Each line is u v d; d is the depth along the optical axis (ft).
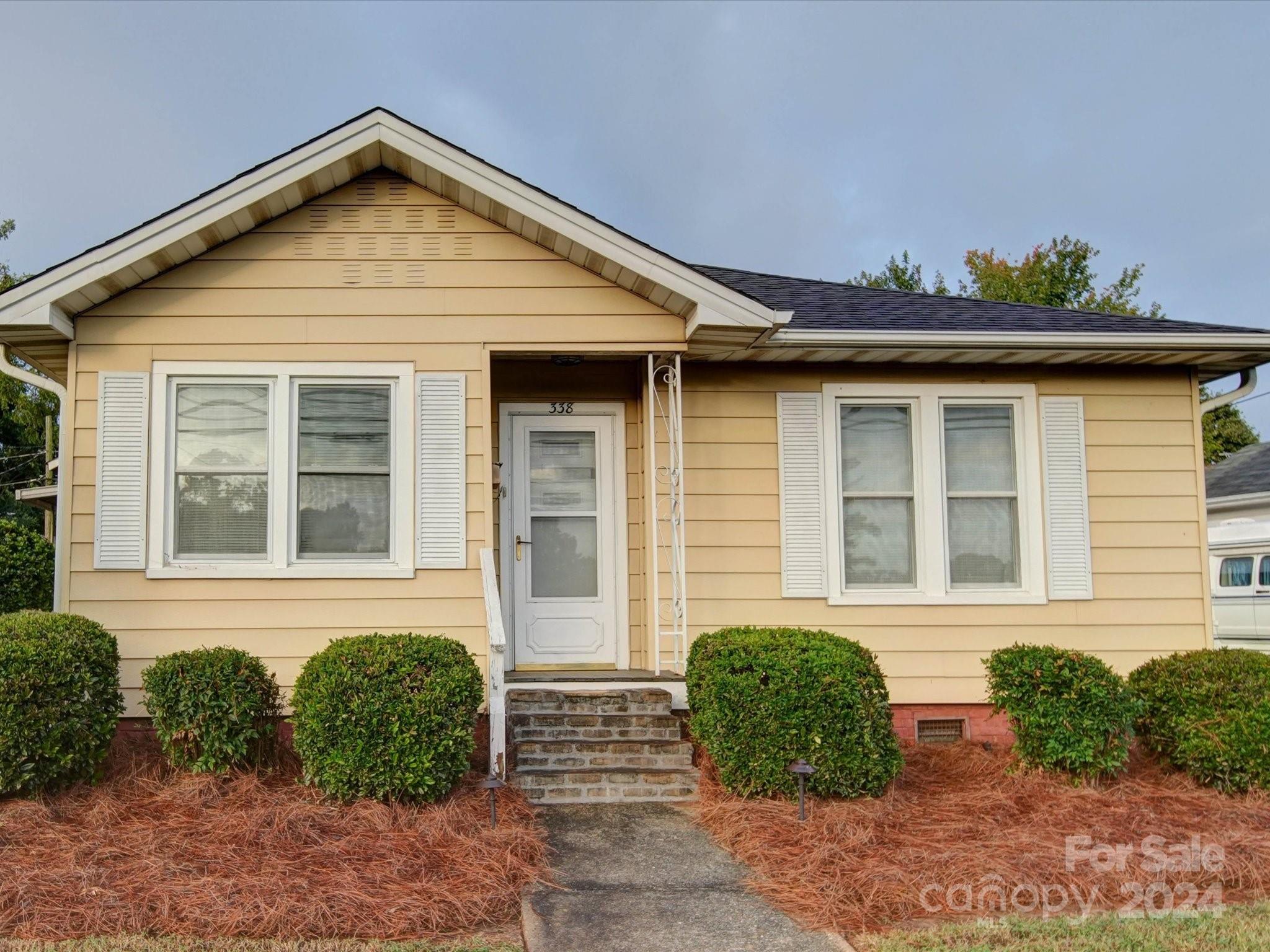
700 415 27.71
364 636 22.02
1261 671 22.63
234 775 20.34
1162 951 13.82
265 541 24.32
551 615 28.17
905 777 23.38
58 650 19.61
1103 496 28.53
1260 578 47.37
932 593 27.71
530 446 28.68
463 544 24.57
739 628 23.84
